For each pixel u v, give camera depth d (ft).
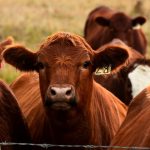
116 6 152.56
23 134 39.40
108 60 40.24
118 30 89.61
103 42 90.43
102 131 42.04
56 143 40.27
